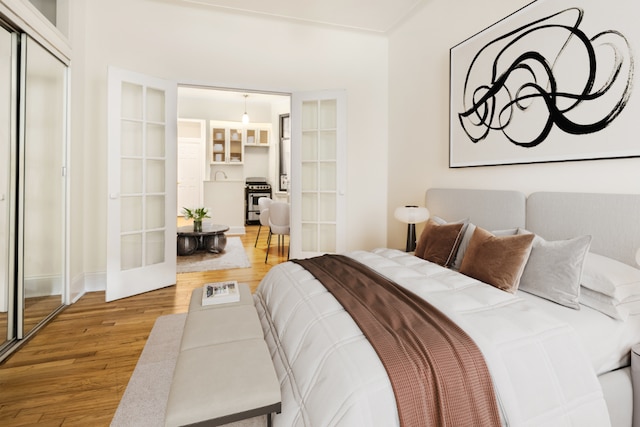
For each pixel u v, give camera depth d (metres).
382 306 1.47
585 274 1.56
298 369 1.22
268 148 8.54
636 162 1.68
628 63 1.68
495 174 2.55
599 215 1.78
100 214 3.29
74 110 2.95
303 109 4.04
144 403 1.60
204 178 8.04
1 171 2.14
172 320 2.58
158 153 3.39
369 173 4.25
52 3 2.78
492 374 1.13
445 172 3.13
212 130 8.01
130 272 3.13
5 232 2.16
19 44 2.18
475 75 2.67
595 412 1.19
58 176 2.73
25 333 2.27
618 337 1.43
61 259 2.81
